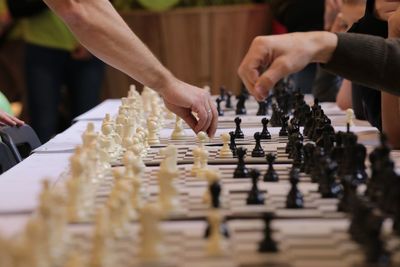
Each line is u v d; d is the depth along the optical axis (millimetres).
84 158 2203
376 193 2078
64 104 8086
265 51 2457
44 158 2963
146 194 2217
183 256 1674
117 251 1715
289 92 4355
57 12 3080
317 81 5086
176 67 7656
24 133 3689
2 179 2547
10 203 2199
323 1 6180
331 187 2172
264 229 1708
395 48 2568
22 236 1578
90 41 3102
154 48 7641
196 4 7574
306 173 2504
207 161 2742
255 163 2734
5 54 8148
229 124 3803
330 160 2250
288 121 3619
